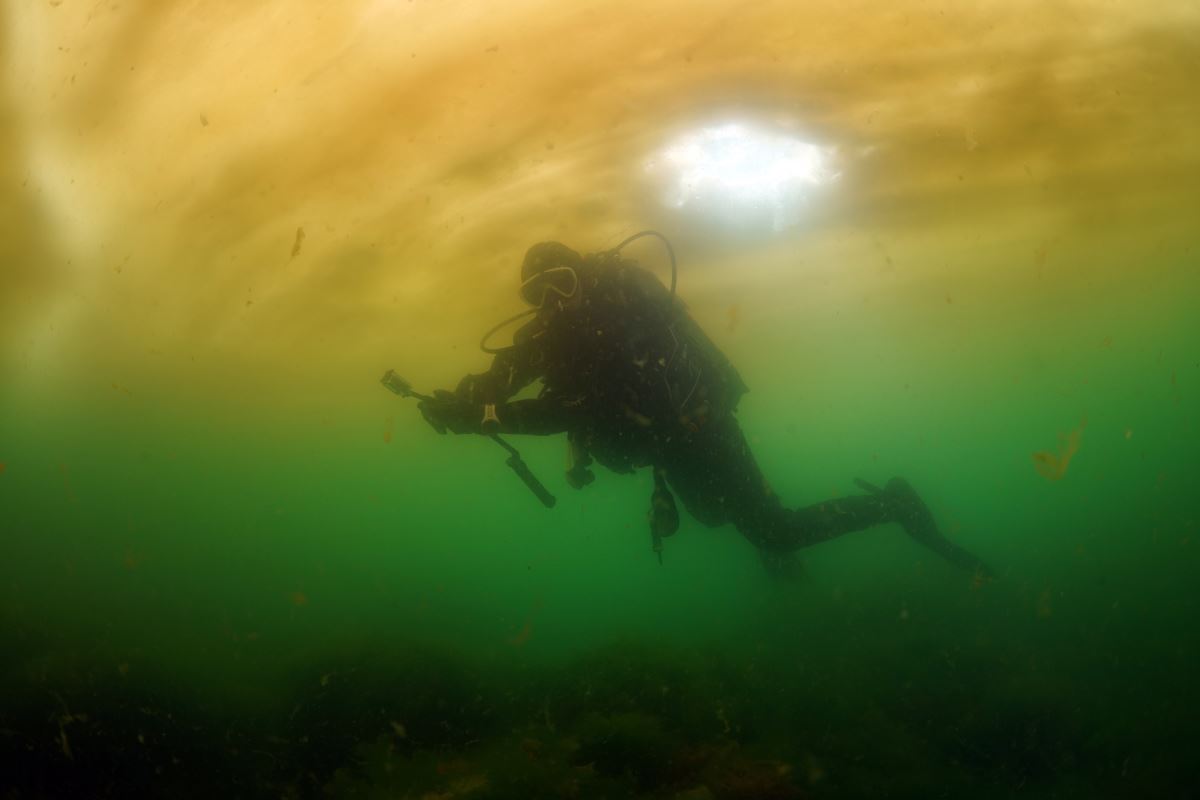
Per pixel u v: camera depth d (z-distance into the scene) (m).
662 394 2.11
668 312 2.16
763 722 2.84
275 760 2.72
